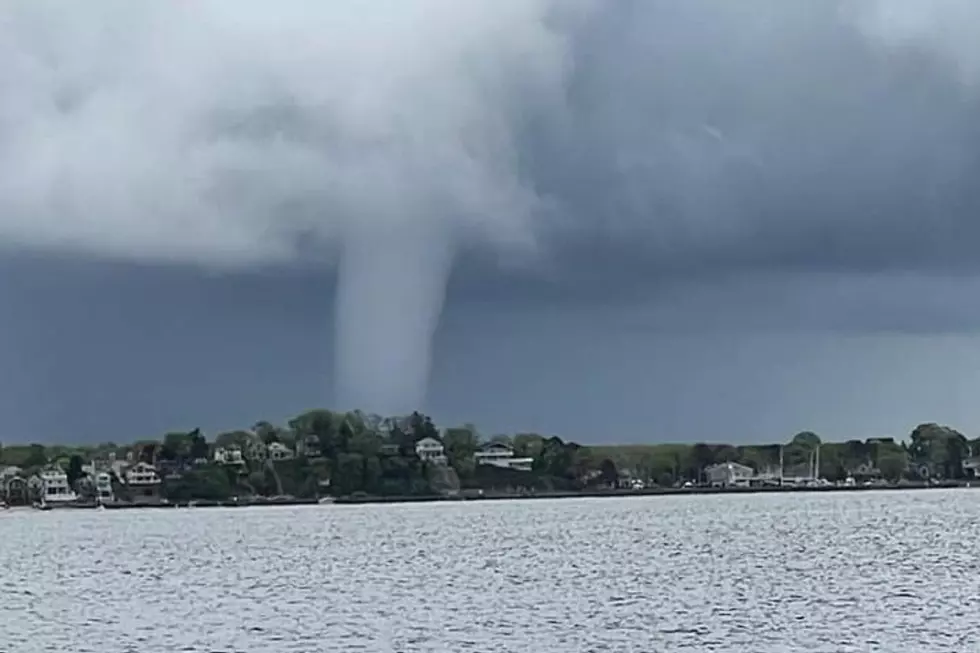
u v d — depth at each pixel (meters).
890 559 186.50
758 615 123.75
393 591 154.75
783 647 105.19
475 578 170.88
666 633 113.62
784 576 162.88
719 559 195.00
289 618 129.38
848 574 163.38
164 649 112.25
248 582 172.00
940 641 106.88
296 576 180.88
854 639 108.25
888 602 131.75
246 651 109.75
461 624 122.06
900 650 103.19
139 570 198.00
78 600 151.62
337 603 142.12
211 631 121.44
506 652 106.06
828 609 126.94
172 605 143.88
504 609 133.00
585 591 149.75
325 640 114.19
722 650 104.69
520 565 192.50
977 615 121.00
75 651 112.31
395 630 118.81
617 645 108.12
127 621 130.38
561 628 118.19
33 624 129.38
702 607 131.12
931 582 151.12
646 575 169.38
